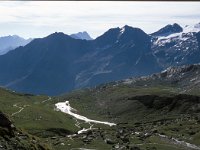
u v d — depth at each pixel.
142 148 147.88
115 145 152.88
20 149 43.19
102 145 153.12
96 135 179.00
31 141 46.94
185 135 182.12
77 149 143.25
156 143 161.12
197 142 166.50
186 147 156.75
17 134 46.53
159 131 193.88
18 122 199.00
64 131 197.88
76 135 182.50
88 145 152.12
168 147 153.38
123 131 195.62
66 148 145.38
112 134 182.25
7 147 42.00
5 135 43.88
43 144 48.97
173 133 188.62
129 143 158.50
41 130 190.75
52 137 178.62
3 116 47.00
